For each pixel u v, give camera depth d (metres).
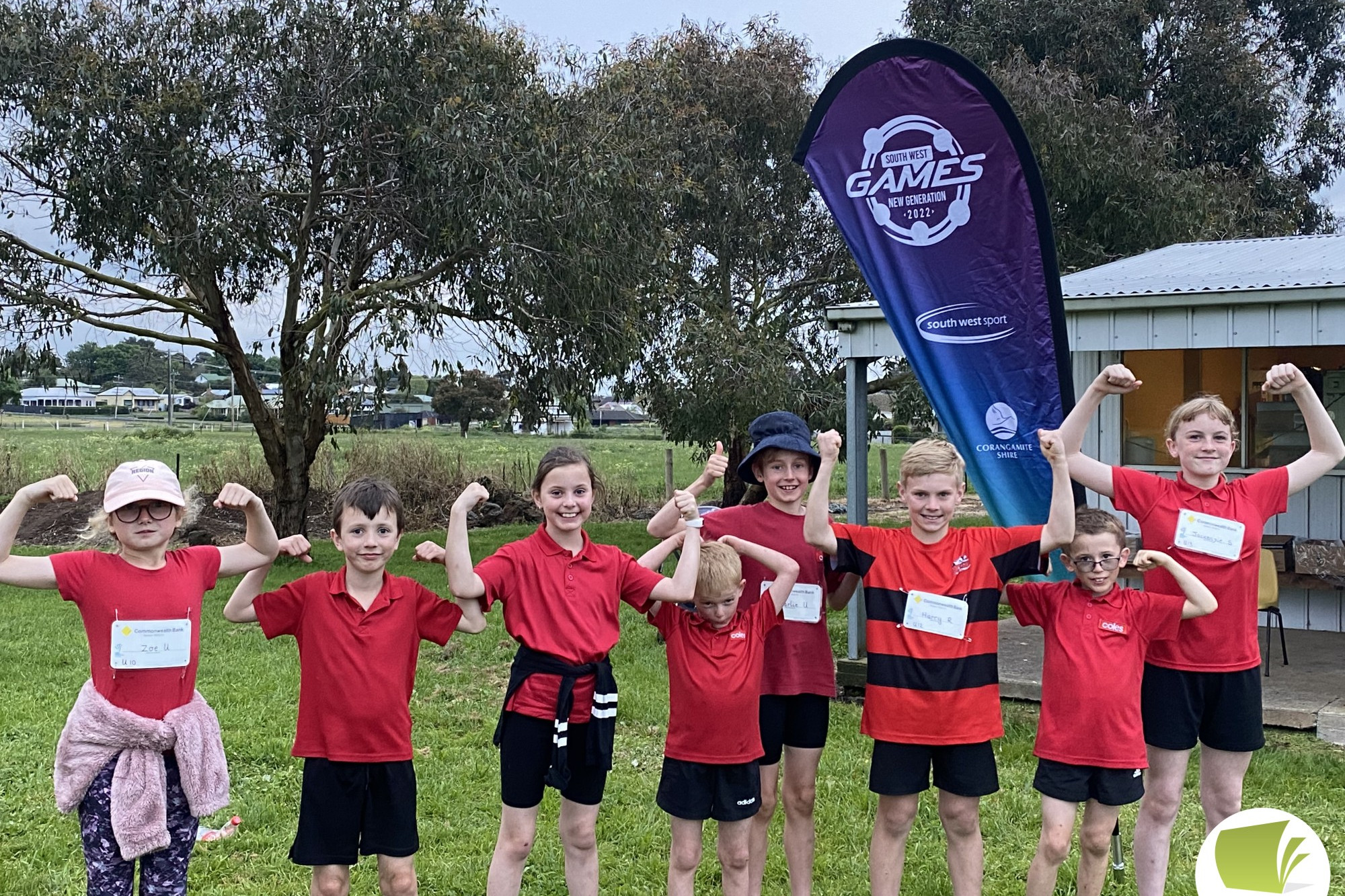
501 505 17.58
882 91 4.99
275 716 6.49
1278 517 8.42
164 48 11.01
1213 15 19.84
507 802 3.34
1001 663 7.27
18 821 4.81
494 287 12.01
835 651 8.30
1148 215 15.95
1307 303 6.19
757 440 3.86
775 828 4.75
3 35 10.58
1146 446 8.95
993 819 4.82
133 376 94.69
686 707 3.36
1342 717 5.91
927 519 3.48
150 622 3.12
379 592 3.31
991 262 4.84
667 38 17.33
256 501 3.28
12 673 7.54
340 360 11.70
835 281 17.89
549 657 3.32
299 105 11.30
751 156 17.83
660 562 3.69
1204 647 3.59
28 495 3.11
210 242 10.62
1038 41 19.06
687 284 16.34
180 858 3.20
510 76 11.57
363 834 3.24
